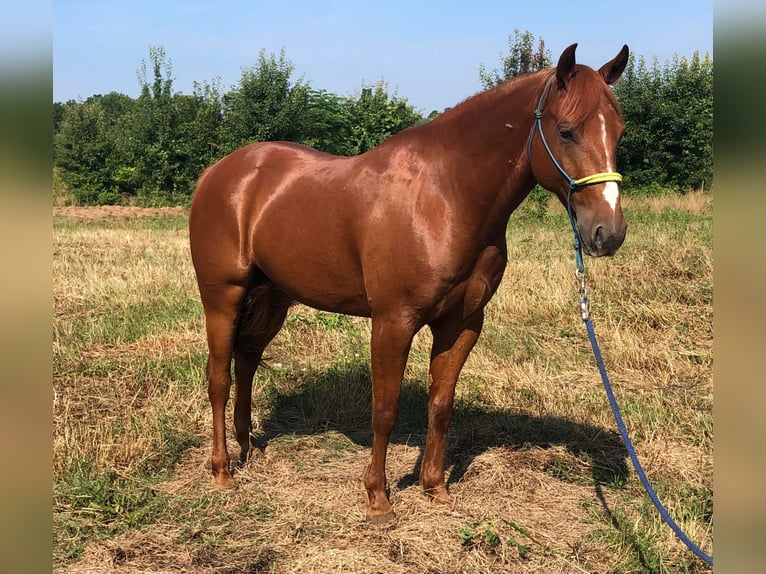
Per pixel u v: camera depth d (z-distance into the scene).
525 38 14.70
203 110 22.55
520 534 3.13
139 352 5.55
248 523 3.26
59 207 21.19
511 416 4.45
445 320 3.19
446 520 3.24
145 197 22.34
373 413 3.16
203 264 3.69
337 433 4.37
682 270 7.63
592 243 2.53
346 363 5.22
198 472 3.77
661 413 4.37
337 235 3.14
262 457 3.99
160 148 22.66
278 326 3.95
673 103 20.05
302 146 3.72
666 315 6.34
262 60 20.75
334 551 2.99
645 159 20.73
